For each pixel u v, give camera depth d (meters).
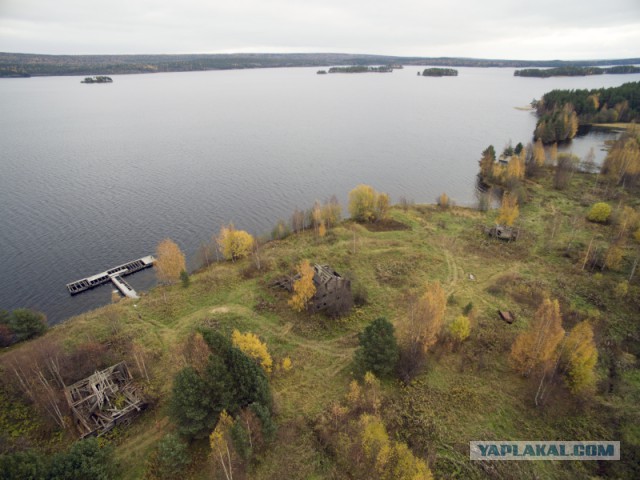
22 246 103.38
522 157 140.00
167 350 55.62
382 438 39.91
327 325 61.56
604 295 67.62
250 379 43.34
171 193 139.75
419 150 193.38
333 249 85.38
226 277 74.75
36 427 43.75
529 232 93.81
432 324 50.53
